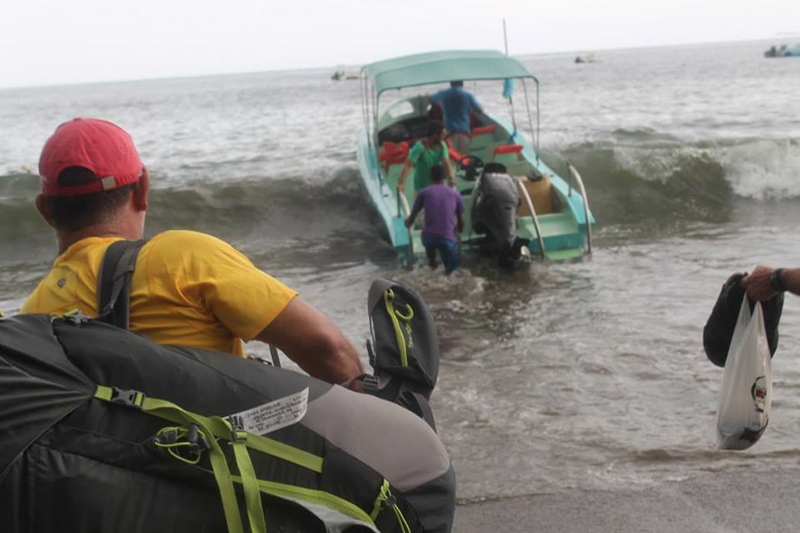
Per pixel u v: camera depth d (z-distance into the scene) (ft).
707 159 46.34
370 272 32.73
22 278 34.94
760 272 9.45
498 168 32.91
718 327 10.25
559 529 12.30
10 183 50.42
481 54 39.75
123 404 4.88
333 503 5.29
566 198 34.78
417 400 6.25
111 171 6.05
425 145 35.32
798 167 45.19
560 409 17.65
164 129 114.42
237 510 4.88
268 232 41.98
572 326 23.93
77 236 6.13
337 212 44.52
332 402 5.57
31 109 258.16
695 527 12.07
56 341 5.08
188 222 43.32
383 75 37.17
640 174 46.34
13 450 4.54
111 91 524.52
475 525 12.59
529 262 31.32
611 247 35.17
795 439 15.56
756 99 116.78
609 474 14.39
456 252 30.96
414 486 5.63
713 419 16.79
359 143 44.24
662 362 20.31
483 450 15.65
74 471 4.58
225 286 5.84
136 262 5.89
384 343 6.35
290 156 68.59
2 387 4.67
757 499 12.92
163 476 4.82
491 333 23.70
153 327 5.77
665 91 150.10
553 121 93.61
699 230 38.32
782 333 21.70
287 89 298.76
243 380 5.32
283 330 5.94
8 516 4.47
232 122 125.08
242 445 5.07
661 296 26.76
